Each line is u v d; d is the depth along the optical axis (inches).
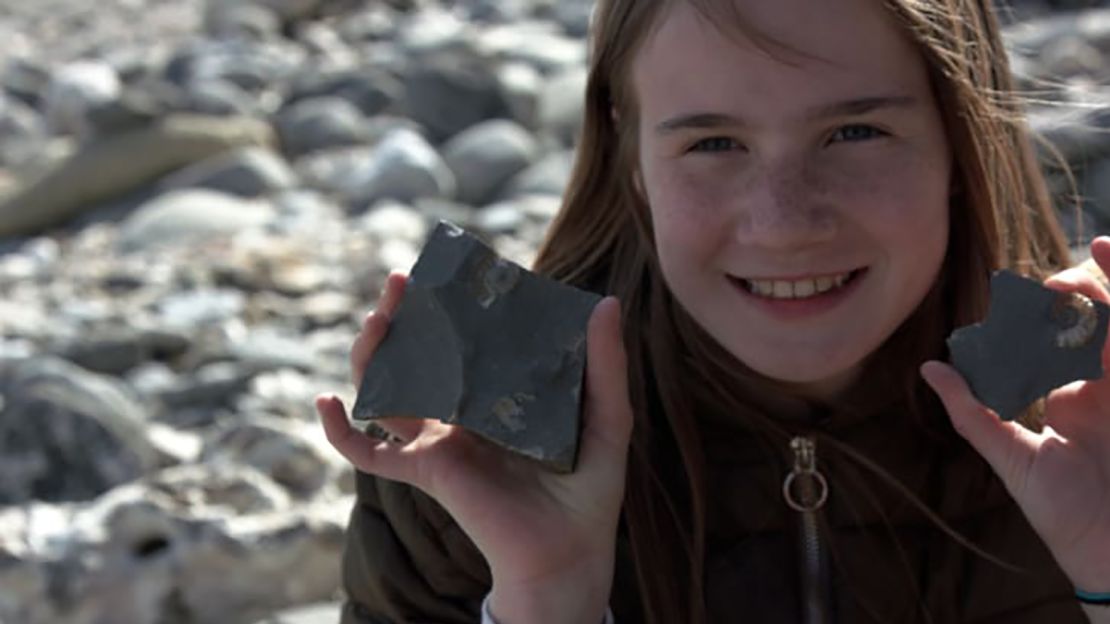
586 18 168.7
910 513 44.5
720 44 40.7
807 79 40.5
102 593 65.7
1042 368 40.3
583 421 40.7
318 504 69.8
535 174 127.7
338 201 127.9
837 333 41.6
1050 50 125.0
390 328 40.8
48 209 130.3
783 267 40.9
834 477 44.3
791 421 44.1
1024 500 41.2
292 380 91.4
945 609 44.3
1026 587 44.4
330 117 140.6
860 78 40.7
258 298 107.7
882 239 41.1
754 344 41.9
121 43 186.9
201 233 121.3
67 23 199.5
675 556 44.1
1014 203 45.6
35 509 71.1
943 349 44.8
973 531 44.6
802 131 40.8
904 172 41.3
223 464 74.4
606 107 45.4
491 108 140.3
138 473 78.6
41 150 149.2
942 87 41.8
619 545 44.4
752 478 44.5
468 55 145.3
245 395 89.9
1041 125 63.2
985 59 44.1
